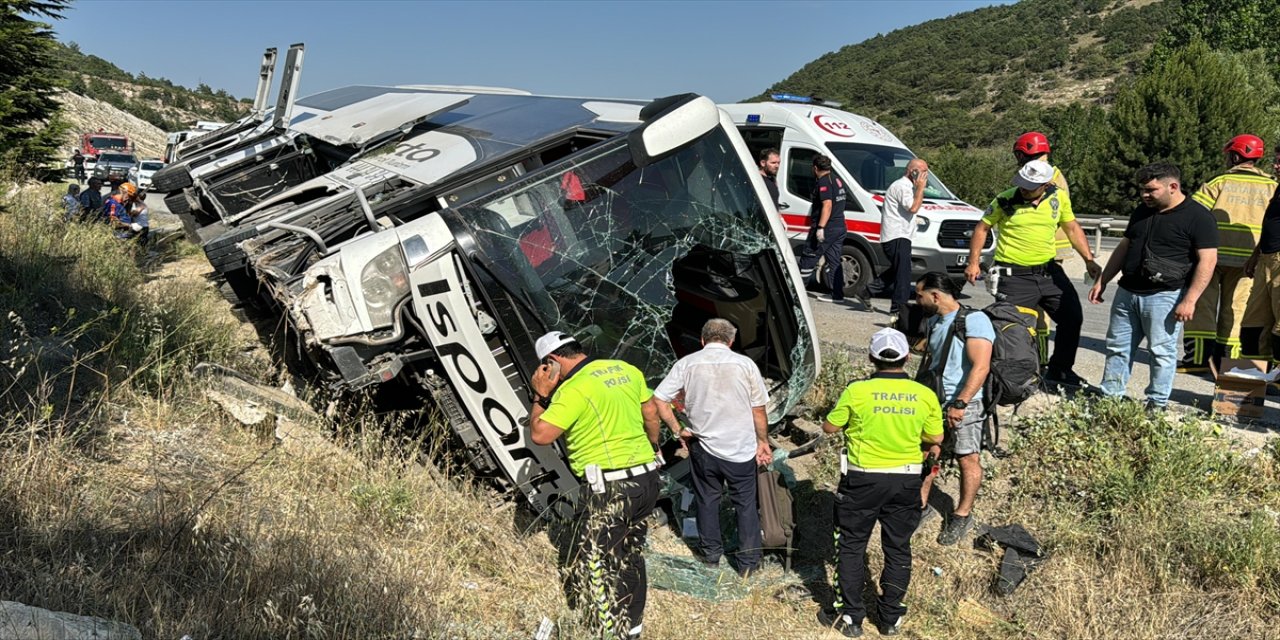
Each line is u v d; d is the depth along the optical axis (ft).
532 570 15.57
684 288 21.84
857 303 34.55
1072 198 104.53
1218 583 15.38
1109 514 17.43
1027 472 18.85
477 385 15.99
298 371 21.26
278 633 11.30
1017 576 16.03
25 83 44.34
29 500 12.61
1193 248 18.54
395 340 16.11
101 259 29.37
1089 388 21.72
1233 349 21.07
